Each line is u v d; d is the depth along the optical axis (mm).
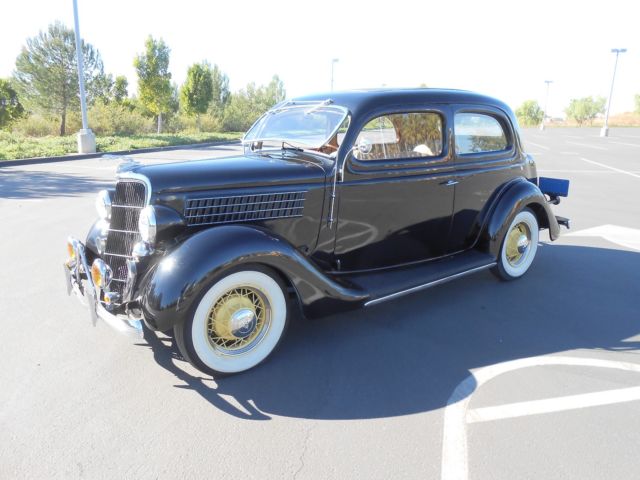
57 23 21766
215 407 2859
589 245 6281
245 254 2984
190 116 29594
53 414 2764
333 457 2455
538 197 4828
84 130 16281
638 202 9273
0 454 2438
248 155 4039
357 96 3871
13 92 23844
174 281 2850
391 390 3051
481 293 4637
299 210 3590
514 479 2301
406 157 3998
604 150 22422
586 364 3363
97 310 3240
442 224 4355
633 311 4242
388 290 3730
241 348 3217
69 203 8445
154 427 2670
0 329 3783
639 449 2512
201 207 3295
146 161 14703
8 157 14297
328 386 3094
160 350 3510
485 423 2725
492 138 4688
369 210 3881
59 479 2281
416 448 2521
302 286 3250
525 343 3664
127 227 3420
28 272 5023
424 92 4109
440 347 3598
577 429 2670
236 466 2385
